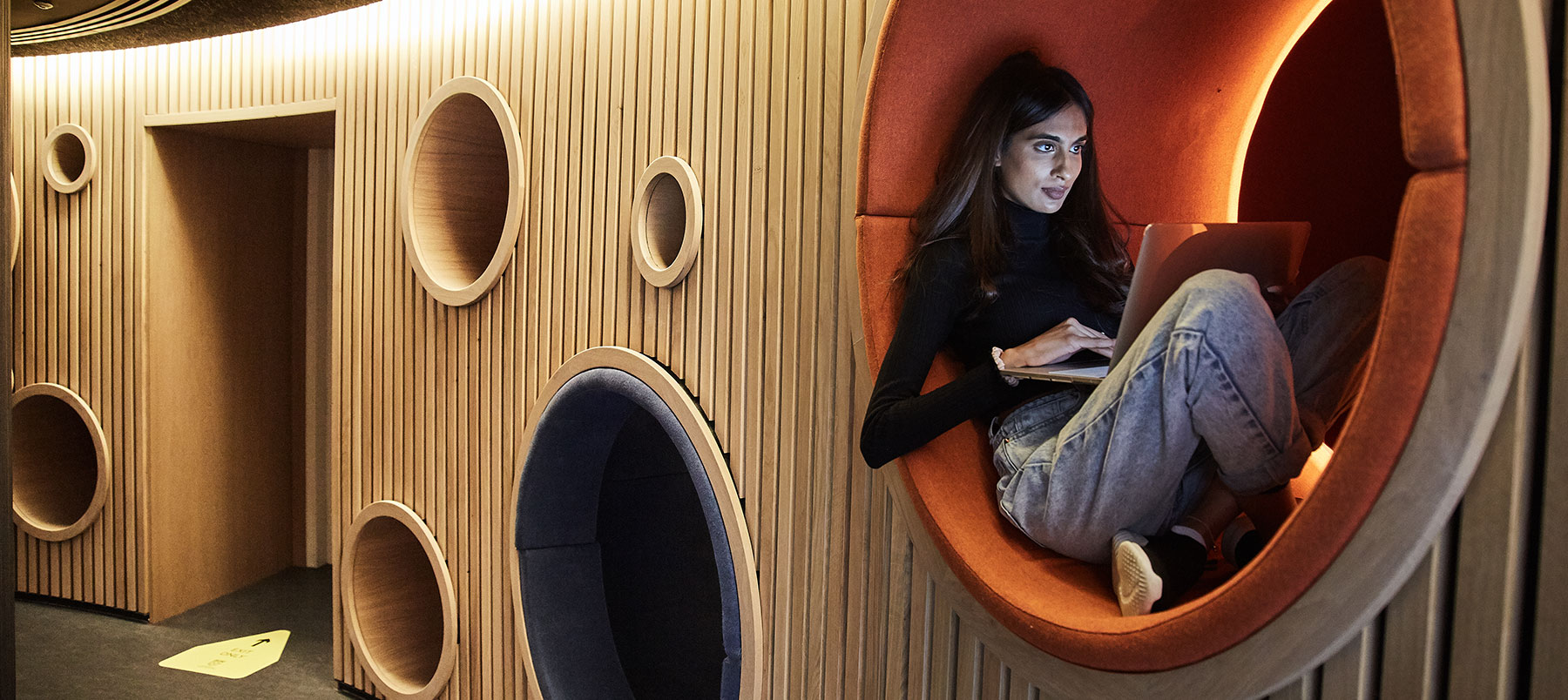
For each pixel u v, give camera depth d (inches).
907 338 75.7
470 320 134.6
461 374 136.0
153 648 171.2
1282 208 97.9
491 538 133.2
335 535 155.3
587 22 117.0
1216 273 61.0
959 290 77.2
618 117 113.2
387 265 144.8
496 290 130.8
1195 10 87.5
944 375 80.7
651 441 155.9
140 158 175.5
